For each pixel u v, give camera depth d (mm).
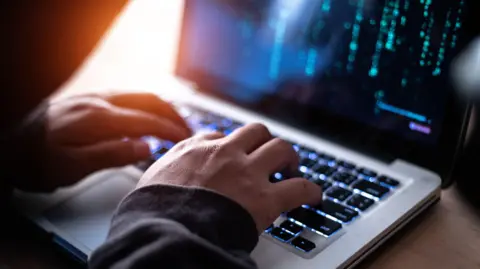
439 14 614
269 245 536
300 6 733
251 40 787
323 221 560
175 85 885
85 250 541
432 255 546
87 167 639
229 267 431
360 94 699
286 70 762
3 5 452
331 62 719
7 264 546
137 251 434
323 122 736
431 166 645
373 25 673
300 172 652
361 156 683
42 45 484
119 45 994
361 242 533
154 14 970
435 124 636
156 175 528
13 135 628
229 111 804
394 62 662
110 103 726
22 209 602
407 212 577
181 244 427
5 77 488
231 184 515
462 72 607
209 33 827
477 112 627
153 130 694
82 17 495
